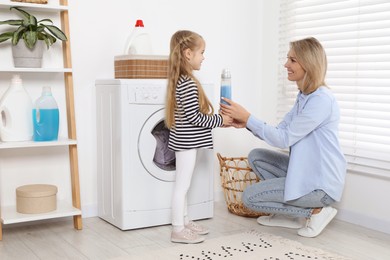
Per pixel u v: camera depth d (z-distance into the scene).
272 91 3.48
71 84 2.64
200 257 2.19
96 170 2.94
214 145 3.32
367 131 2.80
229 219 2.88
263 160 2.79
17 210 2.57
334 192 2.48
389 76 2.65
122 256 2.21
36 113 2.54
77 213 2.61
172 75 2.40
